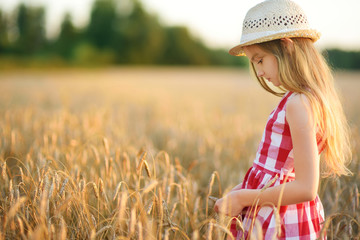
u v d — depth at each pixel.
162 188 2.09
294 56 1.40
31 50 54.66
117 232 1.75
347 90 13.23
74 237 1.72
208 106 9.09
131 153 2.80
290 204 1.34
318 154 1.34
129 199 1.86
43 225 1.44
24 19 55.47
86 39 57.94
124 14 59.16
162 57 59.91
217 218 1.62
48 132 3.36
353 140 2.75
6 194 1.89
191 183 2.25
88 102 9.30
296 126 1.31
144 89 15.70
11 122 4.04
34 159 2.62
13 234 1.57
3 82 18.25
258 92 13.02
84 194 1.70
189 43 61.16
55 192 1.66
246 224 1.51
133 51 57.72
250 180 1.53
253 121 6.44
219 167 3.10
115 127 4.28
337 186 2.23
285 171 1.41
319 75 1.43
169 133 4.41
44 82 19.77
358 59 42.16
